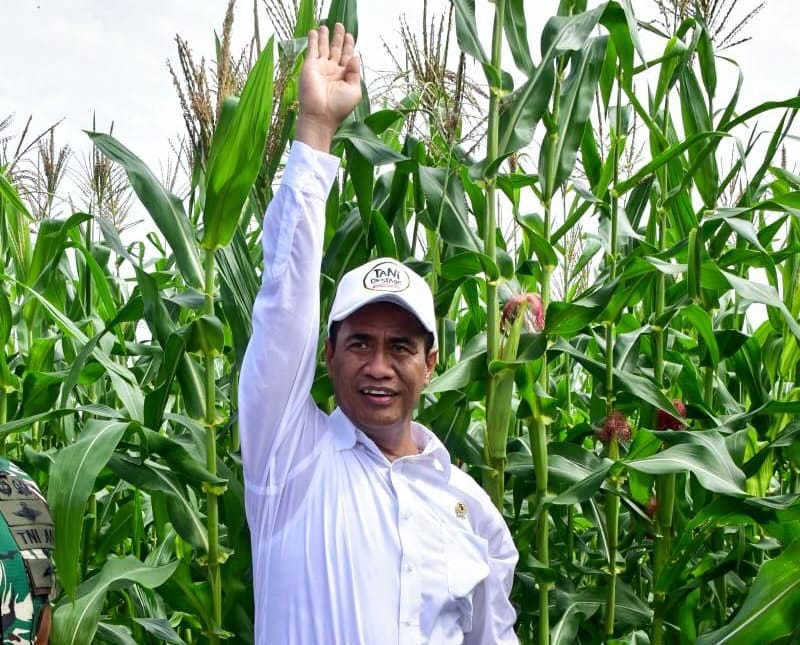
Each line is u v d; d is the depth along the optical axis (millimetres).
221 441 4285
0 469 2283
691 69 4566
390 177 4215
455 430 3902
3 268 4578
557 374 6004
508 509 4605
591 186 4547
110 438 3164
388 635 2297
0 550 2090
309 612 2334
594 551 4766
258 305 2479
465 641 2750
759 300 3777
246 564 3660
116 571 3359
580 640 4535
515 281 4488
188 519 3578
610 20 4387
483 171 3783
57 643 3076
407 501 2418
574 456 4035
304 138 2557
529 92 3832
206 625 3615
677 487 4523
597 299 3748
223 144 3326
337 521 2381
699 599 4484
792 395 4656
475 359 3752
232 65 3576
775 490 5234
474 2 3877
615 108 4762
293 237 2451
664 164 4445
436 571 2393
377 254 3986
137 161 3621
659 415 4242
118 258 5570
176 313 4621
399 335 2451
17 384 4141
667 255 4121
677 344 5250
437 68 3730
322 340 3855
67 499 3027
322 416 2613
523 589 4105
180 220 3625
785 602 3377
